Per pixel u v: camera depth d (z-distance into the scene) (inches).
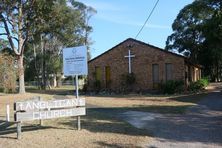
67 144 455.2
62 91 1834.4
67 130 546.3
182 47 2714.1
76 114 542.3
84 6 2554.1
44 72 2539.4
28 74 2893.7
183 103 965.8
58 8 1790.1
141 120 648.4
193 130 536.4
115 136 497.0
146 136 494.9
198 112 751.7
